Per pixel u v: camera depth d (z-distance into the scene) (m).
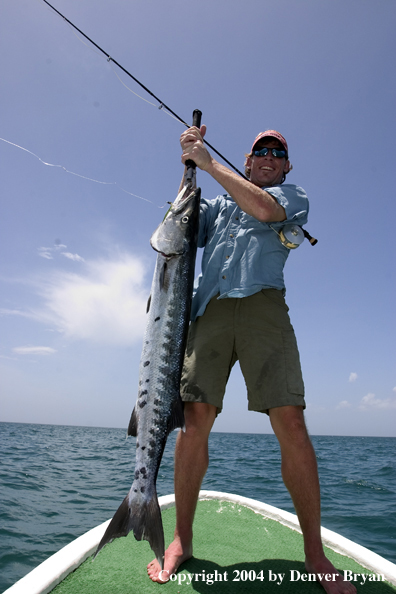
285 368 2.29
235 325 2.45
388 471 15.86
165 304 2.26
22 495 8.06
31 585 1.86
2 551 4.94
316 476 2.16
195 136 2.43
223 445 35.59
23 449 20.25
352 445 51.00
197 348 2.48
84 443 30.08
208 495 3.65
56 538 5.53
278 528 3.01
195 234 2.43
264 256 2.56
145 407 2.12
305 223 2.66
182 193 2.47
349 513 7.65
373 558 2.45
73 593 1.92
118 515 1.98
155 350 2.21
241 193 2.30
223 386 2.44
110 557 2.32
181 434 2.38
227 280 2.52
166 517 3.10
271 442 49.16
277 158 2.83
